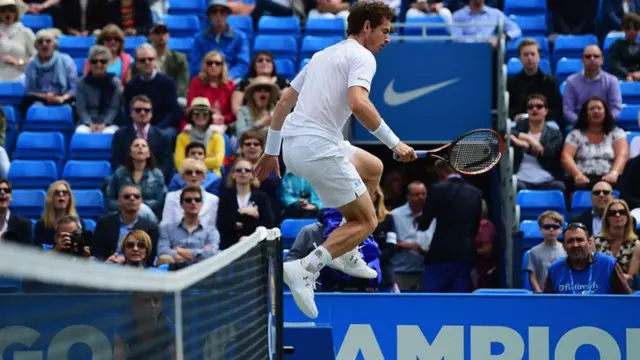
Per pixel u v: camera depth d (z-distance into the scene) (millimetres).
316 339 18031
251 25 44719
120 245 29375
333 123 16141
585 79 36938
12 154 38469
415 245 31625
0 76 41562
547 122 35344
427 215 30500
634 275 28078
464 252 30234
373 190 17141
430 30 42438
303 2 46375
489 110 37219
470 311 23500
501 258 34406
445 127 37312
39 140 37688
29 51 42281
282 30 44375
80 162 36375
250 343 14320
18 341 7711
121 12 45062
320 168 16047
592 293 26000
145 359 9414
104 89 38219
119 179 33312
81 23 46031
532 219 33844
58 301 7824
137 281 9008
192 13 47469
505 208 34531
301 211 33094
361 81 15906
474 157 17016
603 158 34156
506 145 35094
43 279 6957
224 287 12797
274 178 33656
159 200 33312
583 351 23359
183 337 10719
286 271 16219
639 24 40375
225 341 12789
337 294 23641
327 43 42375
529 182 34469
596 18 44656
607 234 28484
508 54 41344
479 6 42406
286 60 41219
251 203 31625
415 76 37219
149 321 9586
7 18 42031
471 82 37312
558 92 36875
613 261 26156
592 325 23344
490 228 33375
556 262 26578
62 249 25812
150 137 35156
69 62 40344
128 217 30562
